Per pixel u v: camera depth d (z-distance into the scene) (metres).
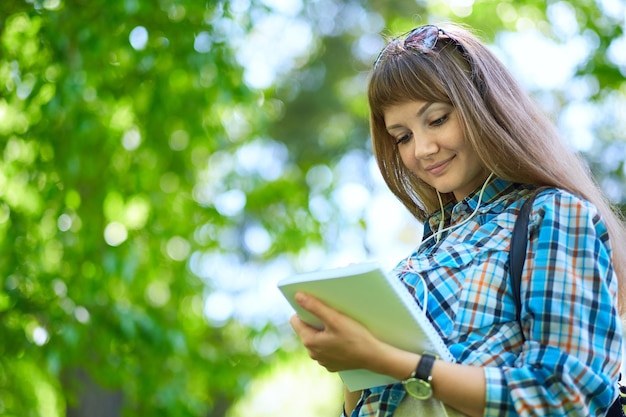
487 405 2.01
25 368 5.35
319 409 14.17
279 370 6.76
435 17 8.62
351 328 2.07
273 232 7.31
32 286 5.31
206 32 5.73
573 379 2.01
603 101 6.96
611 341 2.08
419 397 2.06
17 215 5.41
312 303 2.09
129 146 6.15
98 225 5.88
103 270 5.52
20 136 5.54
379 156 2.70
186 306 6.75
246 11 5.81
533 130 2.33
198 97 5.98
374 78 2.44
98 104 5.68
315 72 11.45
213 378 6.21
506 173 2.31
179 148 6.49
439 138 2.34
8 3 5.39
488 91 2.34
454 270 2.23
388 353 2.06
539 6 6.79
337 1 11.39
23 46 5.46
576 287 2.07
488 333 2.15
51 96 5.35
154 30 5.64
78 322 5.18
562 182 2.28
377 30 11.22
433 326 2.20
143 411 5.79
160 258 6.40
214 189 7.05
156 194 6.19
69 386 7.12
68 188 5.64
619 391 2.26
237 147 7.10
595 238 2.14
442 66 2.35
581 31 6.65
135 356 5.45
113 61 5.74
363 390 2.38
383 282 2.01
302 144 11.31
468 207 2.41
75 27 5.41
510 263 2.17
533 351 2.05
